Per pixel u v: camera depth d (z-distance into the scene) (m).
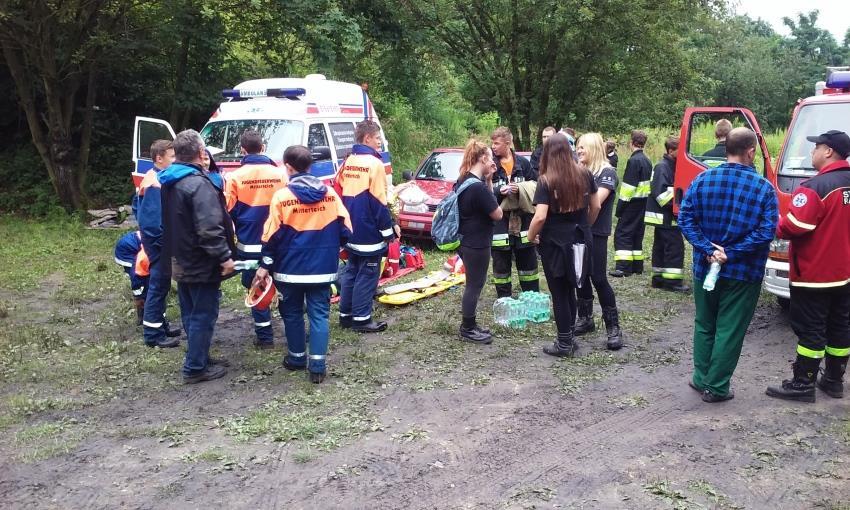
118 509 3.45
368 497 3.56
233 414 4.60
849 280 4.57
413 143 20.72
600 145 6.27
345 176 6.20
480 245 5.89
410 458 3.98
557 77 15.22
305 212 4.98
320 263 5.04
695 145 8.05
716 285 4.63
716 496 3.53
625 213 8.72
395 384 5.14
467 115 24.22
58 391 5.00
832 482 3.67
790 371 5.39
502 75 15.14
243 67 15.64
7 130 15.61
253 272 5.84
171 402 4.82
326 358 5.62
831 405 4.71
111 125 15.69
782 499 3.51
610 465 3.88
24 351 5.83
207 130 9.62
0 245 10.78
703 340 4.84
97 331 6.51
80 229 12.33
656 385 5.11
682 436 4.24
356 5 14.30
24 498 3.55
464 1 14.43
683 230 4.66
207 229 4.82
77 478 3.75
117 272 9.00
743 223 4.44
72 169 13.76
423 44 14.94
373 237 6.23
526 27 14.45
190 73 14.80
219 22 13.75
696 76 16.28
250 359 5.68
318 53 13.16
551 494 3.57
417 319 6.82
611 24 13.85
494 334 6.34
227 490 3.63
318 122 9.57
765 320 6.79
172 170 4.91
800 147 6.44
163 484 3.68
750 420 4.47
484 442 4.18
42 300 7.69
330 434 4.27
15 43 12.61
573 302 5.87
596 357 5.68
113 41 12.81
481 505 3.47
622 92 15.64
